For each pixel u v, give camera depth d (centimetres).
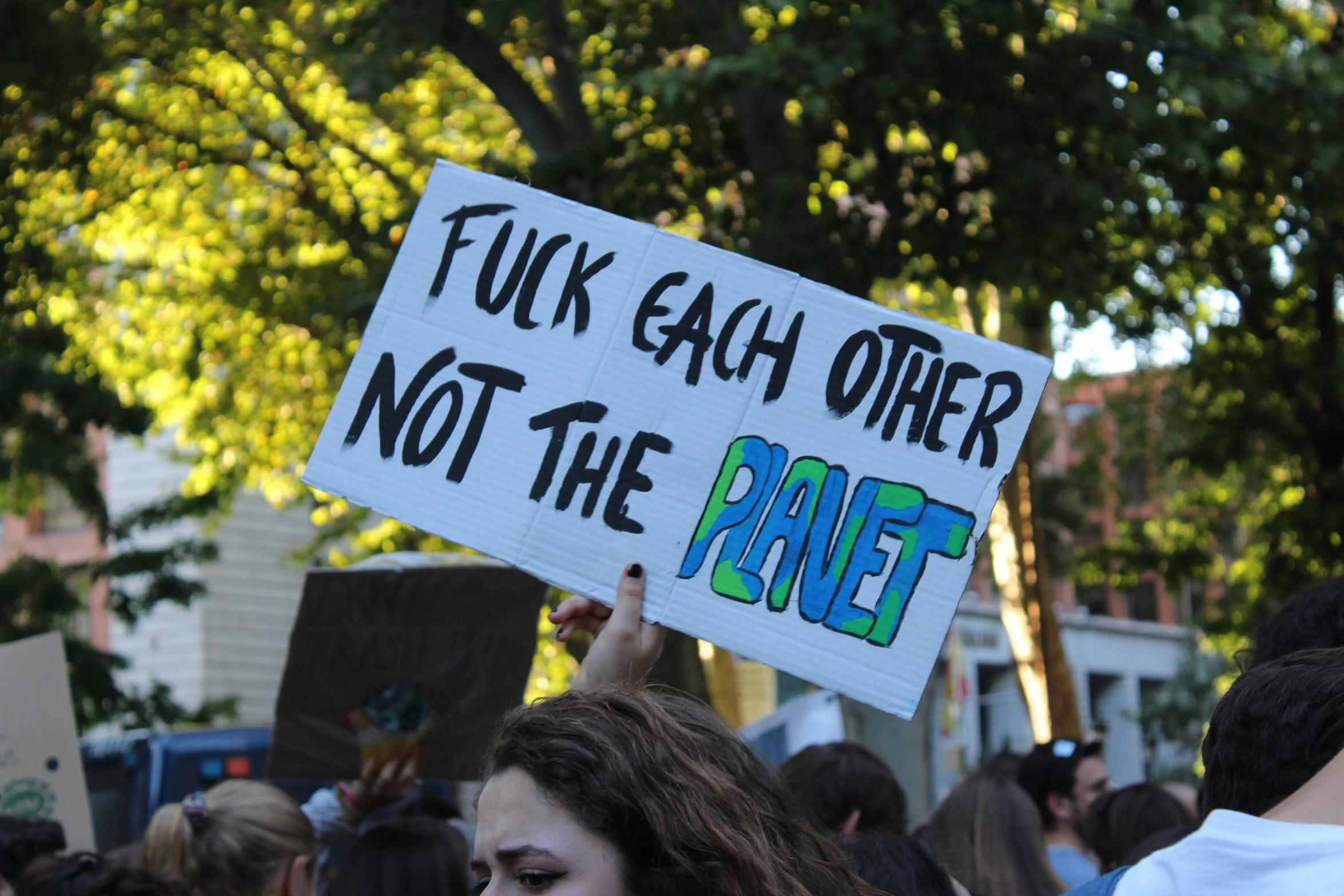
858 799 402
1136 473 2189
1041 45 1158
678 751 208
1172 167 1237
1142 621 5075
